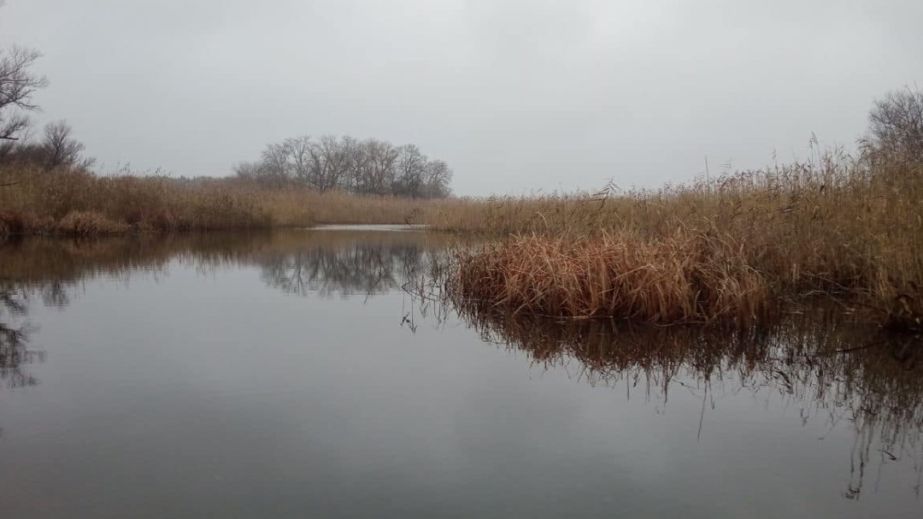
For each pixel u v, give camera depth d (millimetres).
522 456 3676
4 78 21062
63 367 5352
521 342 6344
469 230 20469
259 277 11234
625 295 7078
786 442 3920
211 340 6395
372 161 60312
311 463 3551
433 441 3871
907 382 5031
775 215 8391
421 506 3078
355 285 10406
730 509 3086
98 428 4012
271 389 4836
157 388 4820
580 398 4711
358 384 4980
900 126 10086
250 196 25281
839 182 8789
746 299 6551
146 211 20141
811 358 5656
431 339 6531
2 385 4848
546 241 8344
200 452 3676
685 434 4031
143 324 7129
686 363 5625
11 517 2918
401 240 19625
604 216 11031
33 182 18500
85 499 3104
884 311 6301
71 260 12938
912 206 6652
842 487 3320
